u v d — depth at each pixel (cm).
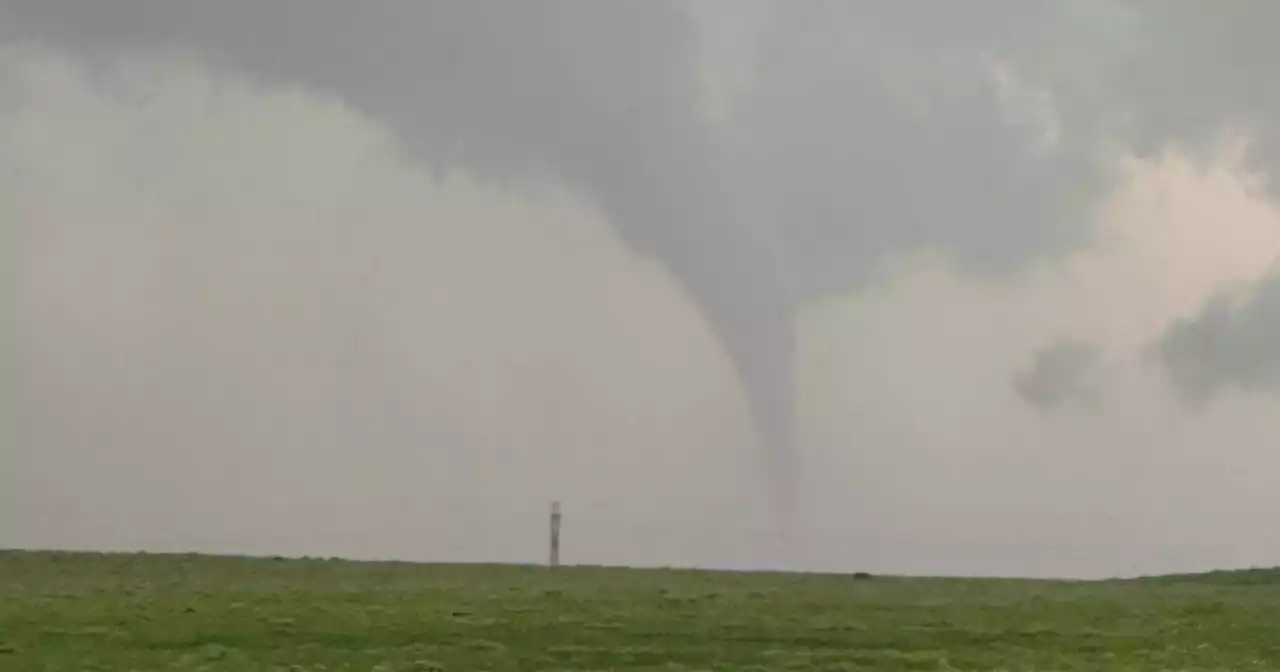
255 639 5028
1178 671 4947
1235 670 4994
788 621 5850
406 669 4562
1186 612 6531
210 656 4688
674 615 5944
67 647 4744
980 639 5534
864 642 5391
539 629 5412
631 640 5250
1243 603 7044
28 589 6425
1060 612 6412
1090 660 5131
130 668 4441
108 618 5344
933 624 5878
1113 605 6812
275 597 6219
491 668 4641
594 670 4669
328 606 5903
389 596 6425
